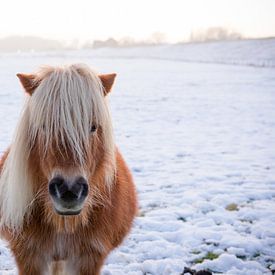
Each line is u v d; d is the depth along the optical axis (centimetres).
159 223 479
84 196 230
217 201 565
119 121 1299
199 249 417
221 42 7925
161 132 1141
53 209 255
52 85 237
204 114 1494
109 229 287
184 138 1062
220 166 776
